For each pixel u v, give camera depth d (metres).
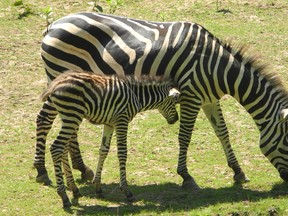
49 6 34.88
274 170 21.30
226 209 17.59
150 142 23.83
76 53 19.95
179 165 19.83
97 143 23.88
